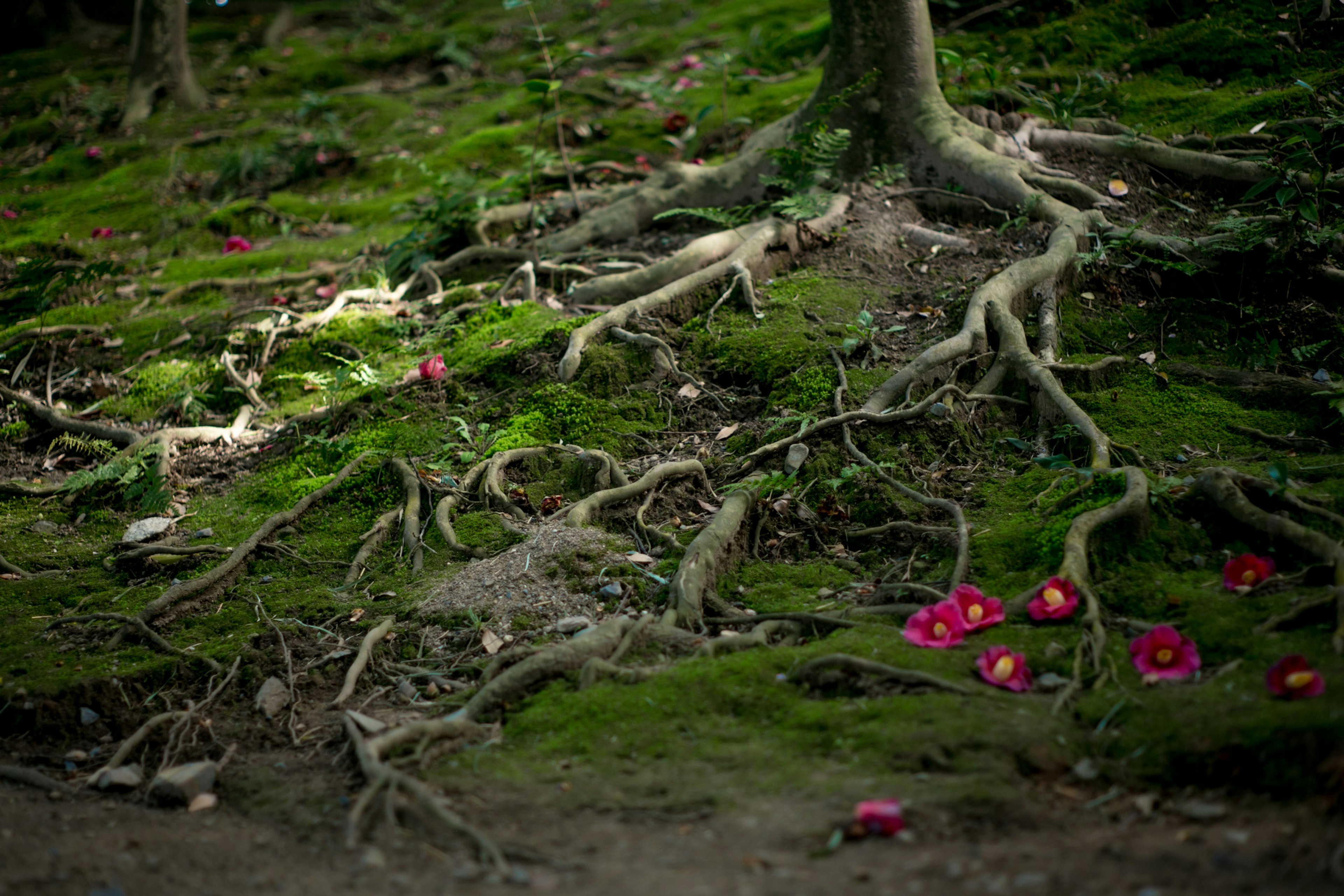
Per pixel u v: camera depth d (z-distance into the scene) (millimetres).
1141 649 2605
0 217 8539
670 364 4578
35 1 15188
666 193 6039
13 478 4797
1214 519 3254
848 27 5652
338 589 3707
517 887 2020
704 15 11273
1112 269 4785
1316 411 3916
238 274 6805
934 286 4922
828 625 3107
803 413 4148
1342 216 4766
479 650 3227
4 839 2381
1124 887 1848
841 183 5680
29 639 3504
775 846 2094
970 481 3838
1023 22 7484
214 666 3262
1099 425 3977
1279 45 6363
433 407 4680
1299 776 2133
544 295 5535
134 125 10859
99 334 5988
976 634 2873
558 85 6211
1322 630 2615
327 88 11648
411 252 6316
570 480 4121
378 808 2385
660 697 2715
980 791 2180
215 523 4238
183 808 2623
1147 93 6398
